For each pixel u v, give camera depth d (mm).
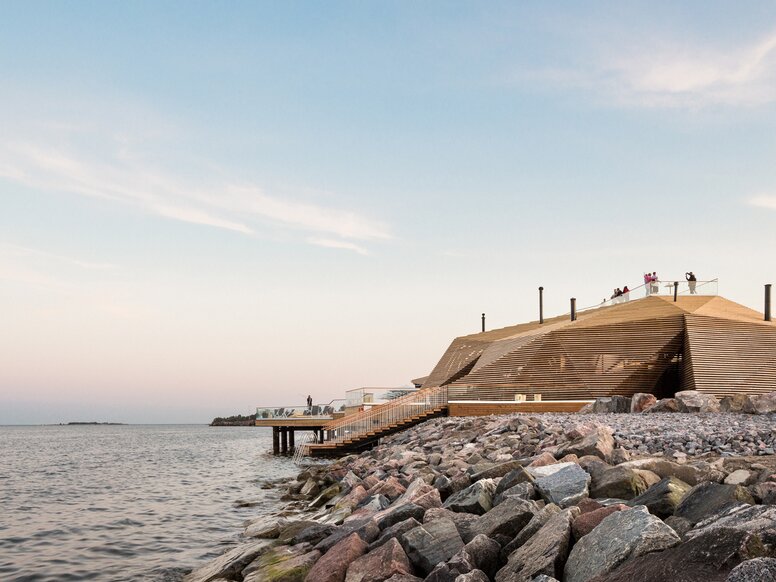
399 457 23047
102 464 42344
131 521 18781
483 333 62406
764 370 36531
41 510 21250
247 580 10180
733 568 5102
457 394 36969
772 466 12906
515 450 19422
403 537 9445
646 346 38844
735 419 22078
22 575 12781
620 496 10773
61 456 52188
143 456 50562
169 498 23906
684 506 8555
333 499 19344
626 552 6656
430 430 30109
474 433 25953
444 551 8938
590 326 40250
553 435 19922
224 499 23312
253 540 15344
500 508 9898
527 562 7668
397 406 35906
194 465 39906
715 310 41312
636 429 19203
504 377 40844
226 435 122438
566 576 7258
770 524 5895
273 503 21875
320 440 45094
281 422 46719
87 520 19062
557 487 11141
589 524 8008
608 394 38406
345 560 9328
